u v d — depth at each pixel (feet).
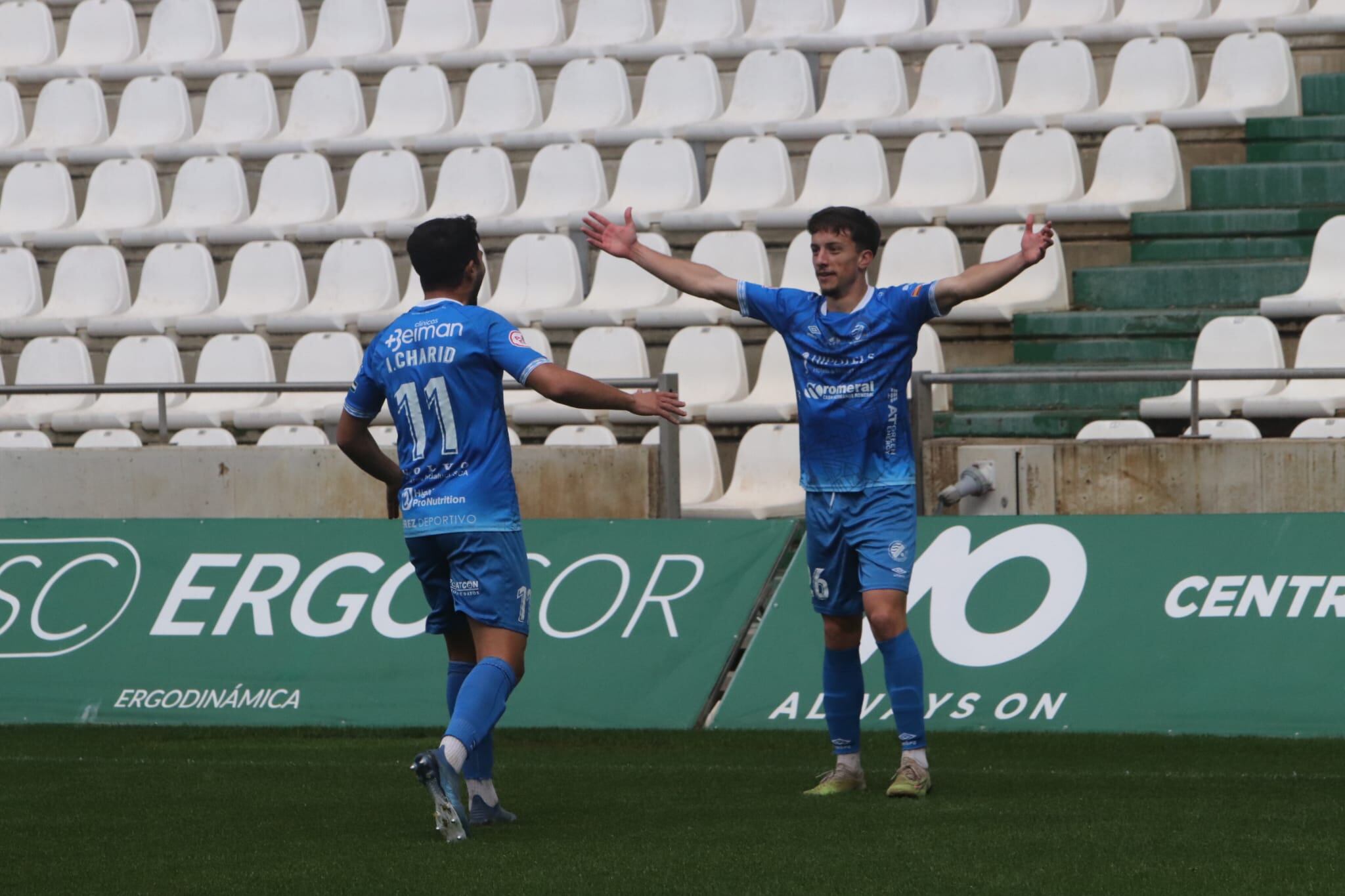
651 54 151.02
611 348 121.29
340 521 91.56
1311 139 126.11
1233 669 77.30
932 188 131.75
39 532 95.40
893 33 145.59
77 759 74.84
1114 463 89.86
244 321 136.67
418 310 55.83
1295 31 133.08
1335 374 83.82
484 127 151.12
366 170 145.69
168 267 143.74
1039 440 91.50
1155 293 118.62
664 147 139.85
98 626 91.25
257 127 156.76
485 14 165.07
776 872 48.91
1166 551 81.15
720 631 84.33
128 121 160.97
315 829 57.16
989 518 84.28
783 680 81.76
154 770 71.46
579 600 87.04
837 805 60.23
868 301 60.18
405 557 89.45
